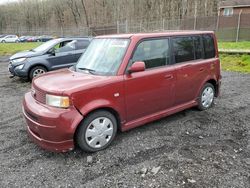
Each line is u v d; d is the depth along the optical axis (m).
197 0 53.22
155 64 4.59
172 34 4.91
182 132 4.69
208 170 3.49
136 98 4.31
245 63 11.91
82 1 61.47
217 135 4.57
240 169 3.51
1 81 9.70
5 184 3.28
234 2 28.31
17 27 68.12
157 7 57.62
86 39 10.05
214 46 5.85
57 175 3.45
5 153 4.04
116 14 60.47
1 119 5.53
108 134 4.11
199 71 5.38
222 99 6.76
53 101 3.67
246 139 4.42
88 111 3.73
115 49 4.43
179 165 3.61
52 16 69.94
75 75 4.26
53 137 3.62
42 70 9.29
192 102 5.45
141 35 4.43
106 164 3.68
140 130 4.76
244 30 23.59
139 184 3.23
